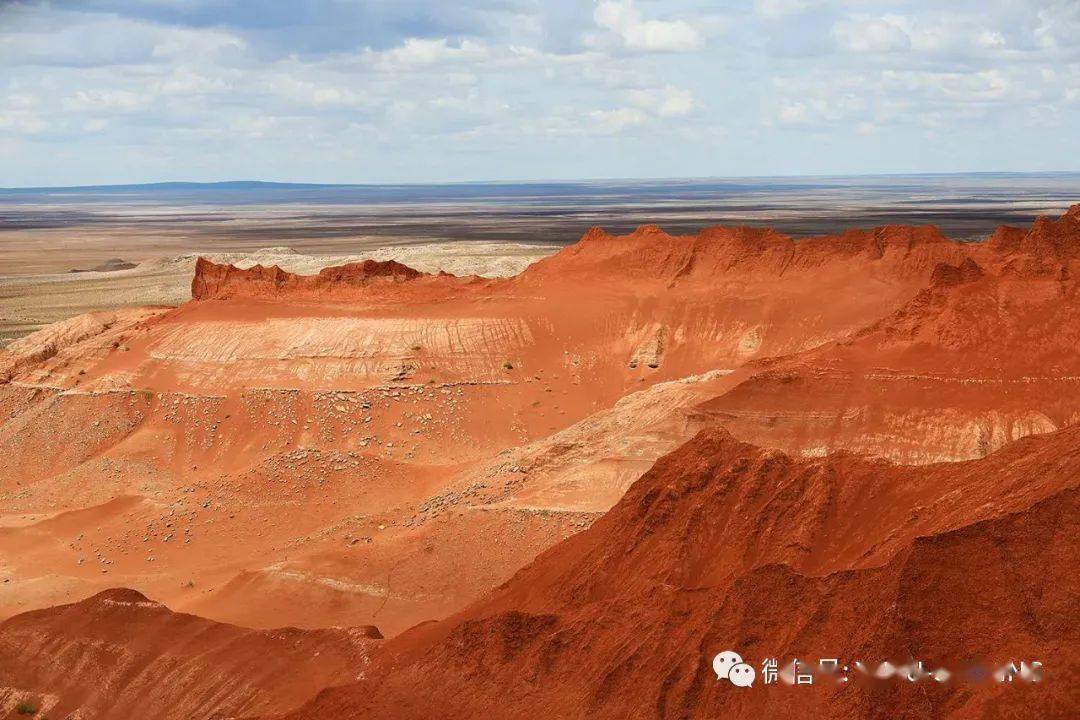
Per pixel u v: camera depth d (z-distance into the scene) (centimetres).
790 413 5428
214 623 3950
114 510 5988
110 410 7238
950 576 2422
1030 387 5450
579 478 5069
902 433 5312
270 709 3431
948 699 2273
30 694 3688
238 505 5938
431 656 3262
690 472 3584
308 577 4634
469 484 5522
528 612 3341
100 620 3969
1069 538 2358
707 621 2805
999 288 6194
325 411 7025
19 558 5453
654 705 2689
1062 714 2103
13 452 7150
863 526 3139
